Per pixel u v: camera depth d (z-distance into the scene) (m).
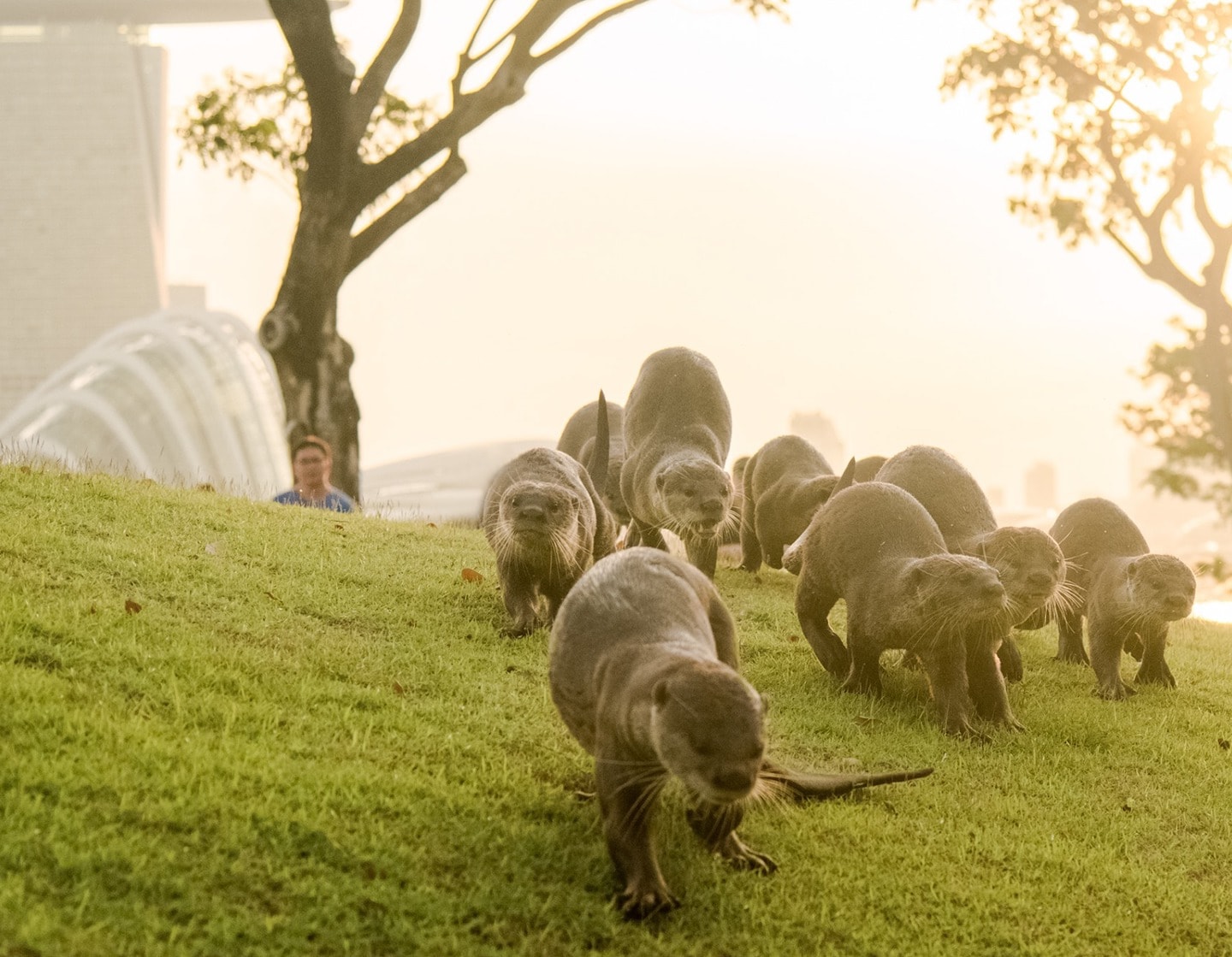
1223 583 27.72
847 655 8.12
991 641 7.61
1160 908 5.67
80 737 4.99
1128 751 7.49
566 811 5.50
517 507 7.69
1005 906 5.46
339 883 4.50
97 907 4.05
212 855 4.46
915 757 6.89
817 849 5.60
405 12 18.31
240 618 7.11
